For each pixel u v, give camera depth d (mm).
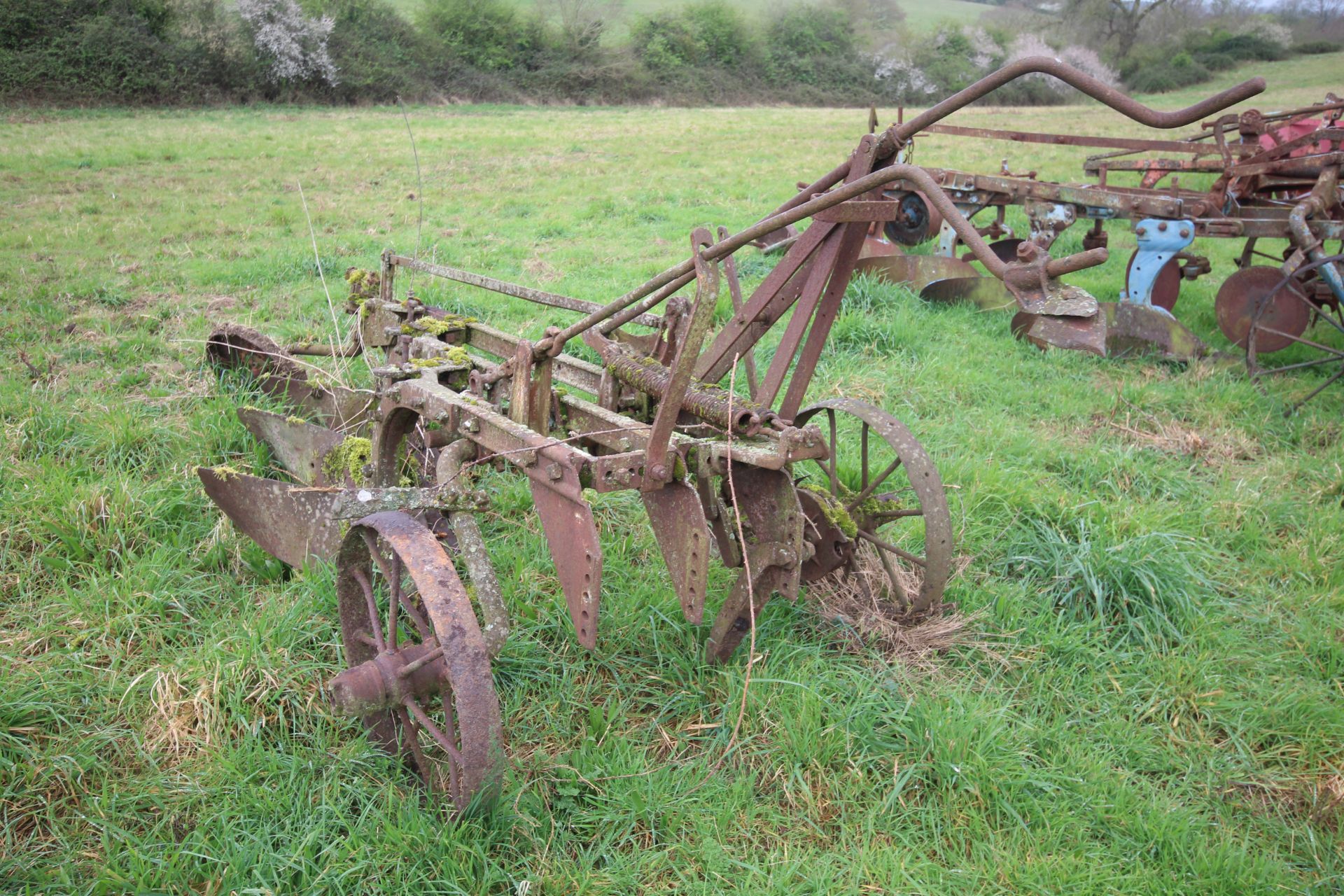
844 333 7910
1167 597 4469
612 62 43000
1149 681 4039
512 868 2947
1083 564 4578
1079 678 4066
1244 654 4254
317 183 16312
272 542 4355
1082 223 15023
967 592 4516
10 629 3949
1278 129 10445
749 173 18703
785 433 3615
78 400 5852
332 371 6383
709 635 4129
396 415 4242
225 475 4406
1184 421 6781
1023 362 7816
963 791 3355
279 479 5148
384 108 33219
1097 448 6078
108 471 5059
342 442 4574
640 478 3295
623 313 4051
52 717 3447
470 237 11914
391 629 3199
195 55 30516
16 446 5152
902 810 3303
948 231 10070
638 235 12445
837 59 51469
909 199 10367
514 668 3838
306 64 32625
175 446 5316
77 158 17719
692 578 3486
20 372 6434
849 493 4707
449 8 39781
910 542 4883
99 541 4453
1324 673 4172
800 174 18625
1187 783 3539
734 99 45844
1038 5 68688
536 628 4023
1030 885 2986
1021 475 5551
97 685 3619
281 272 9695
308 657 3770
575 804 3211
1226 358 7848
